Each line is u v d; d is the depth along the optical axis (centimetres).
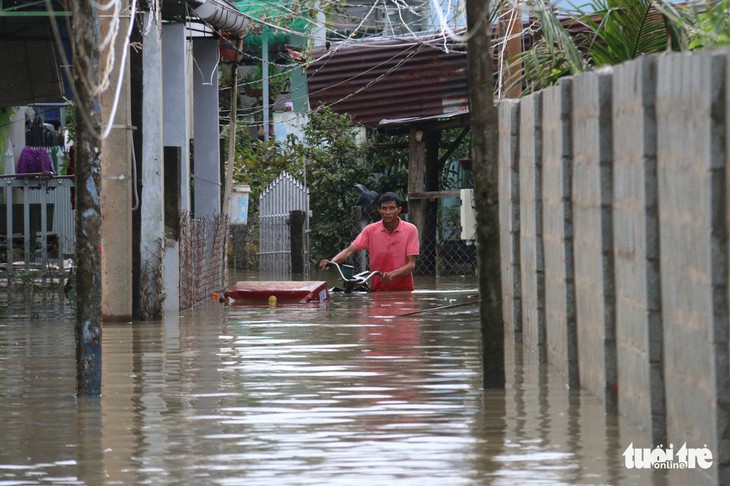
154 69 2767
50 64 3834
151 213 2770
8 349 2205
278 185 5141
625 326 1365
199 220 3334
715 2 1803
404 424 1389
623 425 1345
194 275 3216
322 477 1128
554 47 2238
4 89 3834
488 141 1611
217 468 1172
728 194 1006
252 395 1612
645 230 1235
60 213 4641
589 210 1519
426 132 4625
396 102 4491
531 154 1969
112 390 1673
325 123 5394
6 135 5194
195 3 3200
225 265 3978
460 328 2470
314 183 5294
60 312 3052
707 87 1028
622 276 1373
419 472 1141
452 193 4484
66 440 1324
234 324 2612
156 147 2778
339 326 2536
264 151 5872
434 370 1834
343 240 5234
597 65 2142
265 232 5281
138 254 2769
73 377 1819
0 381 1780
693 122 1078
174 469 1172
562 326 1712
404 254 3472
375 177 5400
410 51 4403
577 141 1599
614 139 1402
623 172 1348
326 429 1365
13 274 3519
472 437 1305
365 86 4344
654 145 1229
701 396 1073
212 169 3859
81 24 1561
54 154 5981
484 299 1641
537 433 1316
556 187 1744
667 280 1195
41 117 5862
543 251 1903
